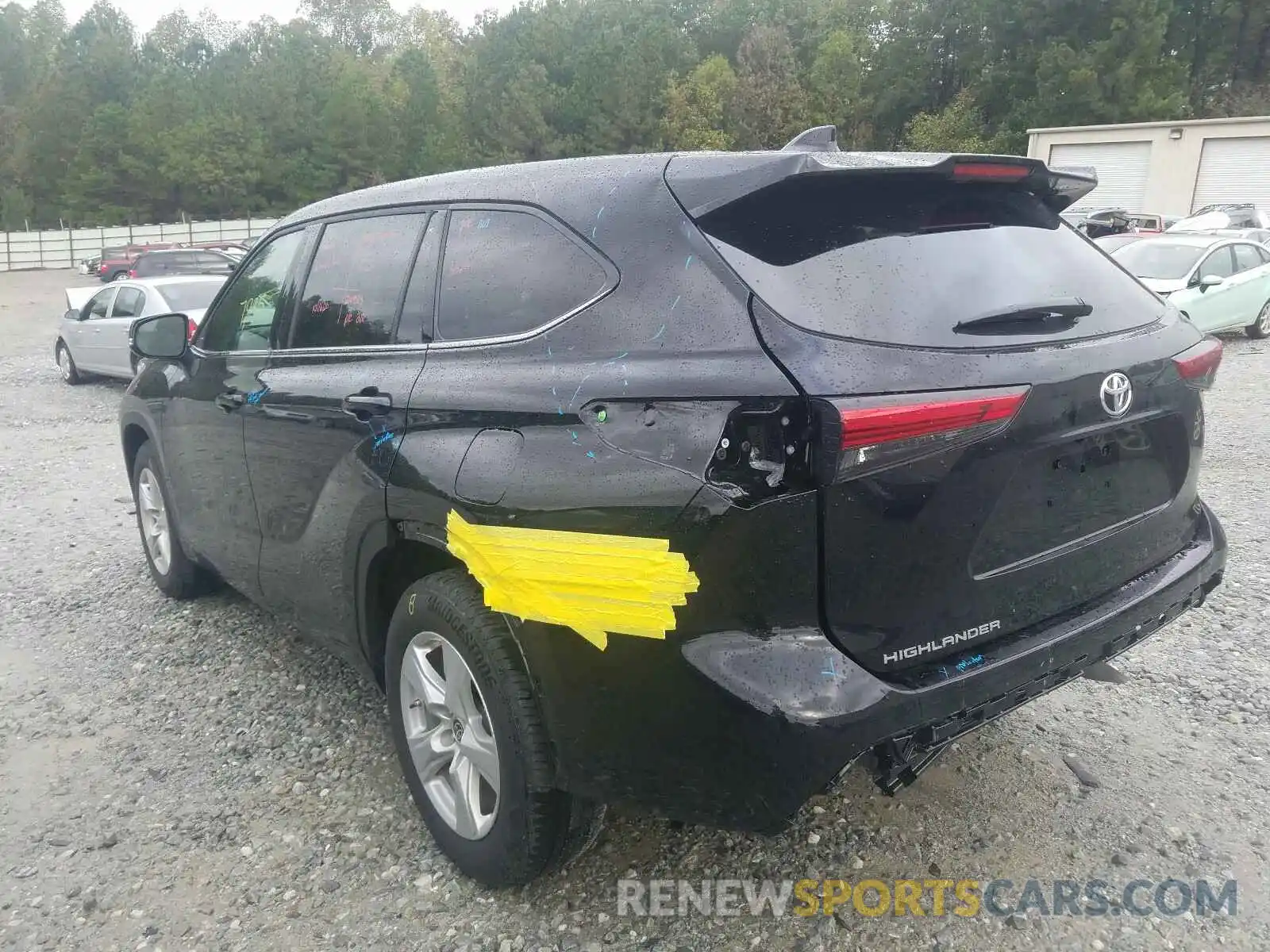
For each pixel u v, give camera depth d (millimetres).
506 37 83250
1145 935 2516
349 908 2711
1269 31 62000
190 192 78938
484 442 2482
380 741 3584
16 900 2781
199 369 4070
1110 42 55625
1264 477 6836
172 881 2848
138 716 3832
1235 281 13969
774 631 2096
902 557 2143
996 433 2180
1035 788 3148
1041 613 2461
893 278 2273
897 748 2193
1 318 29594
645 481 2152
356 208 3395
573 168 2701
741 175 2312
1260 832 2908
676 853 2887
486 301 2729
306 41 90812
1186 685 3811
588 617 2246
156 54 91438
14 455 9266
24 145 80750
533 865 2537
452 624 2564
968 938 2527
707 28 87500
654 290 2312
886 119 69875
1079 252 2801
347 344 3205
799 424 2025
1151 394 2580
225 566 4078
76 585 5352
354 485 2936
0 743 3658
